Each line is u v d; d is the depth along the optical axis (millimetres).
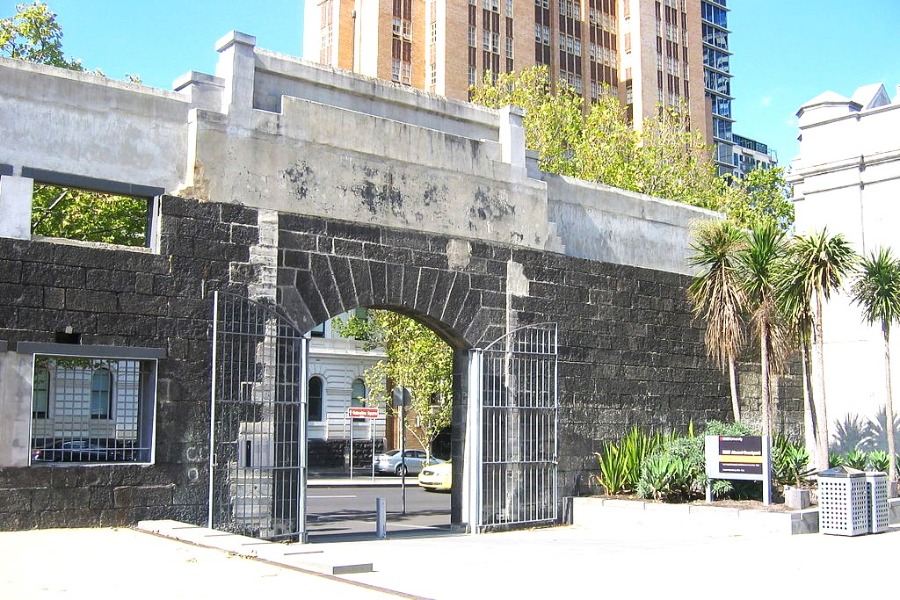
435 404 37281
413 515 21469
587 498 16938
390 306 15055
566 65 64500
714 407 20062
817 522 14984
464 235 15945
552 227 17359
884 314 18094
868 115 21406
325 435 42500
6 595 7363
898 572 10461
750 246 18266
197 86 13391
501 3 59812
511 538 14648
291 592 7715
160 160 12984
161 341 12453
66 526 11422
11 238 11461
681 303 19719
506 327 16391
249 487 13000
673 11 70312
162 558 9320
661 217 20016
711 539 14078
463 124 16656
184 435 12516
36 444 11648
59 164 12133
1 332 11242
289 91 14406
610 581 9414
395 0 56375
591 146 32344
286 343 13609
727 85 99688
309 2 60562
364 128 14844
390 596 7750
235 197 13359
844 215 21469
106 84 12648
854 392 21281
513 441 16219
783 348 18047
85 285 11906
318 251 14102
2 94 11844
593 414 17672
